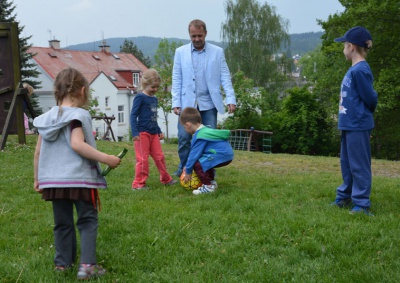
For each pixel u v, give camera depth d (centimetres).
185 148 773
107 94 5328
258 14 5381
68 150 347
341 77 3394
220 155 650
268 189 665
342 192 564
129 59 6150
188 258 393
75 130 344
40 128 346
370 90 514
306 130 4188
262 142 3912
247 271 363
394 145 4394
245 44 5375
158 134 716
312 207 553
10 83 1171
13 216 525
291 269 365
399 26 2645
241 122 3738
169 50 3962
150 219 503
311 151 4303
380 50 2748
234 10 5388
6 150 1099
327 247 407
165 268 374
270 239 430
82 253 351
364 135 521
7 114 1182
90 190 350
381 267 362
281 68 5600
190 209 545
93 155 342
